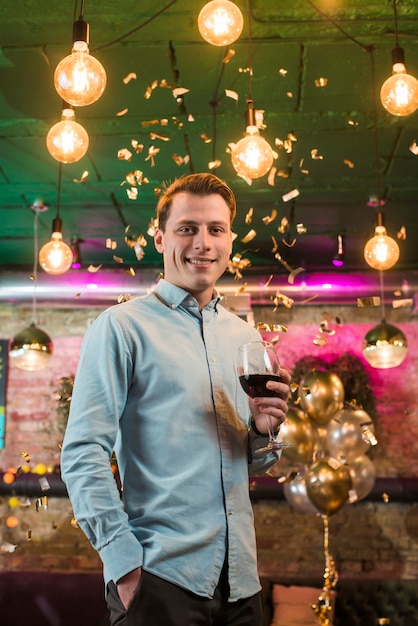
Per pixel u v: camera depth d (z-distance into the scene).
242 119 3.58
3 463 5.96
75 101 2.09
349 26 2.88
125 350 1.46
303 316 6.07
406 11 2.79
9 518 5.86
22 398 6.07
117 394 1.44
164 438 1.42
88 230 5.08
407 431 5.89
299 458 4.51
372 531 5.75
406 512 5.77
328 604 4.75
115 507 1.35
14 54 3.04
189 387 1.46
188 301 1.56
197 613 1.34
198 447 1.43
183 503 1.38
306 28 2.90
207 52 3.04
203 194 1.55
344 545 5.74
